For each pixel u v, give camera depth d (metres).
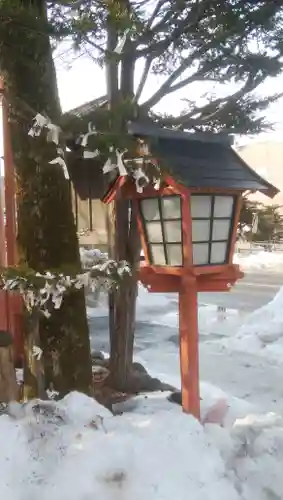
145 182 3.30
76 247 3.94
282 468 3.52
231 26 4.29
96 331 9.81
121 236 4.74
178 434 3.38
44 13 3.49
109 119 3.31
